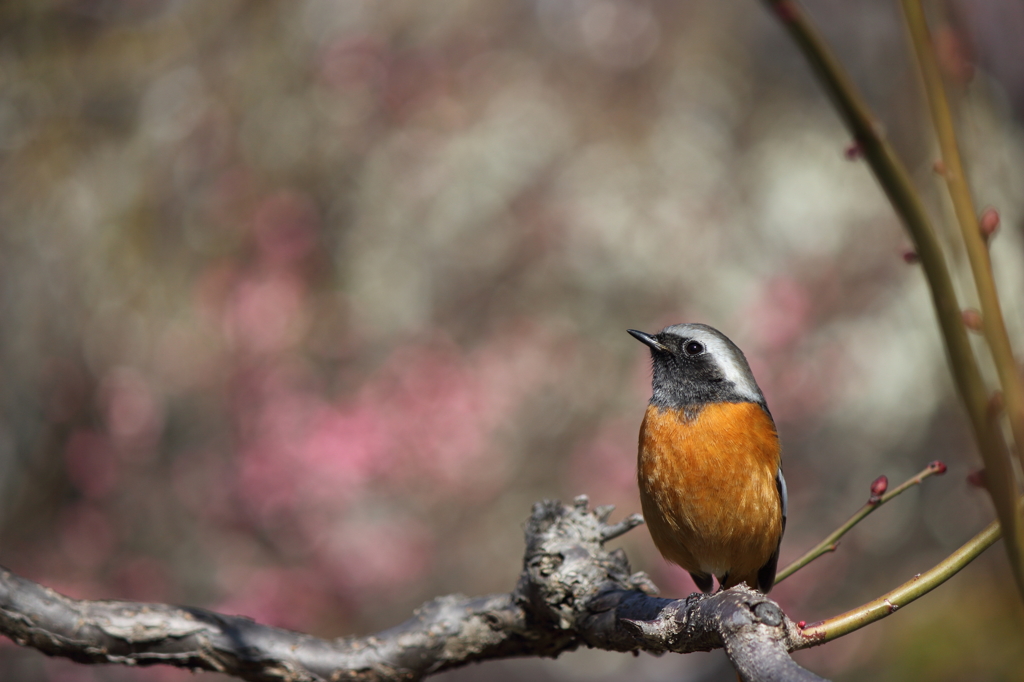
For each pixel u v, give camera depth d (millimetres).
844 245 14469
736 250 14562
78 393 13359
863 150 1942
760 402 6406
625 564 5125
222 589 12445
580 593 4887
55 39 14211
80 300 13664
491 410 13469
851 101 1912
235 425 12922
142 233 13859
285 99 14266
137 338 13484
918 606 9422
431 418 13078
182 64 14391
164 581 12539
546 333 14055
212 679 11781
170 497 12906
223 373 13094
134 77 14367
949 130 2113
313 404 13000
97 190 14016
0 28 14023
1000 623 8547
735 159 15094
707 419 6039
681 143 15000
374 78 14172
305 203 13930
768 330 13484
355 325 13805
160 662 5047
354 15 14531
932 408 13969
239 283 13344
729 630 3652
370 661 5152
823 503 13953
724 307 14250
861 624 3590
